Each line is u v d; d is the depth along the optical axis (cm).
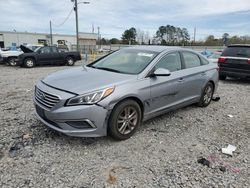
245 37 5075
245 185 320
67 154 376
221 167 357
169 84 493
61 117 376
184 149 410
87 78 427
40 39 6188
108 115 395
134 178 325
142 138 443
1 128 460
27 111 564
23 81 1009
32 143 404
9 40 5781
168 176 332
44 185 304
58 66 1869
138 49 543
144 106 451
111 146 407
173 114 581
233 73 1024
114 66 498
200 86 601
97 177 323
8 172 326
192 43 6912
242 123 546
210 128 508
